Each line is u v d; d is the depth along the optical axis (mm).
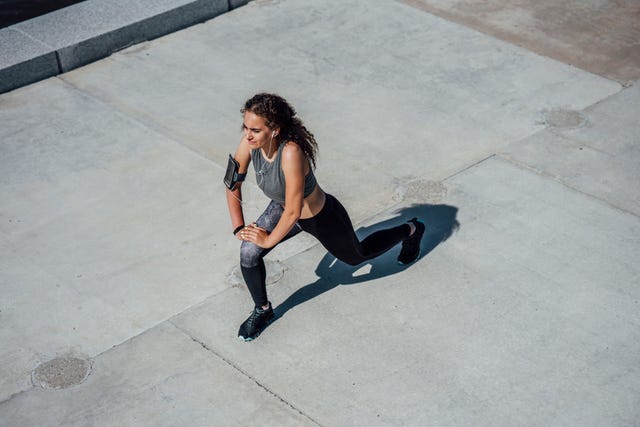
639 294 5066
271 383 4512
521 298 5035
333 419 4301
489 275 5203
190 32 8148
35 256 5445
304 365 4617
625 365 4594
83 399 4453
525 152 6383
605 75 7453
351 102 7031
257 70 7516
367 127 6699
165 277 5262
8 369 4637
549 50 7836
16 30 7703
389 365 4605
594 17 8453
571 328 4828
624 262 5312
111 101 7094
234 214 4461
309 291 5113
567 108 6941
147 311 5008
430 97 7098
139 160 6359
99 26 7750
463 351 4684
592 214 5734
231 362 4648
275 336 4801
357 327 4852
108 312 5008
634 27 8266
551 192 5945
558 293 5070
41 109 6992
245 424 4289
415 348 4707
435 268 5262
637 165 6254
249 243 4480
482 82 7312
